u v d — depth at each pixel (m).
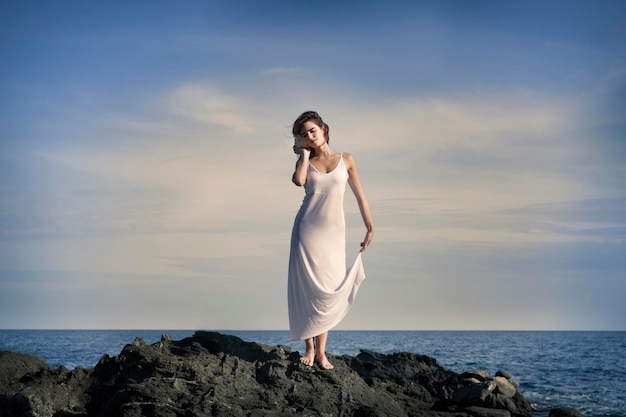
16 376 8.37
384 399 7.12
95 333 141.62
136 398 6.07
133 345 7.87
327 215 6.96
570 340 91.38
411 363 10.55
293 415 6.04
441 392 9.71
